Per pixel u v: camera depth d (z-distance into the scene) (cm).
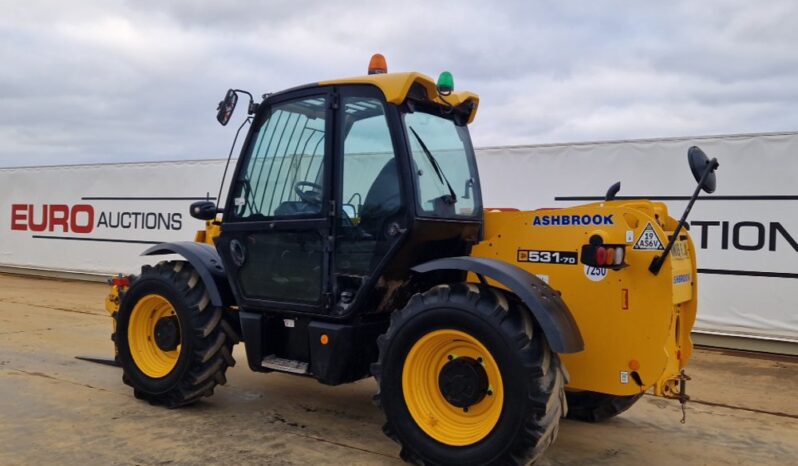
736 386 577
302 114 408
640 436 432
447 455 333
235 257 430
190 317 441
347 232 387
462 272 402
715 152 729
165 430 412
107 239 1258
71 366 580
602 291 356
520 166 841
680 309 381
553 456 388
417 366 354
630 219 352
